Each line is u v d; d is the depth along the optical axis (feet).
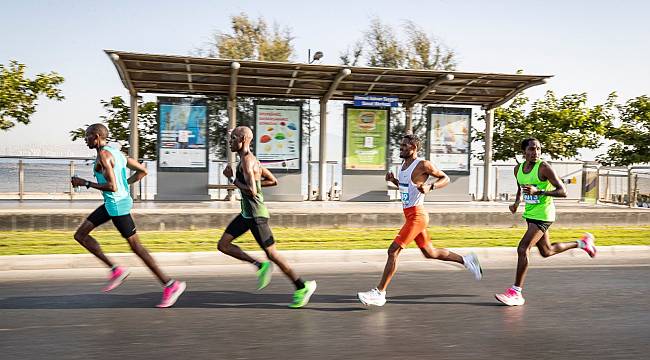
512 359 14.29
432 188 19.20
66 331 16.16
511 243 35.01
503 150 69.67
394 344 15.39
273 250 18.94
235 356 14.16
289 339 15.70
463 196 56.03
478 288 23.13
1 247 29.50
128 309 18.80
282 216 39.91
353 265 28.07
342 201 53.31
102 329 16.42
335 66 46.26
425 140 55.72
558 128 68.59
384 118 53.98
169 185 49.83
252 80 50.06
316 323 17.43
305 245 32.42
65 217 36.55
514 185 65.26
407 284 23.72
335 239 35.04
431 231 39.88
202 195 50.29
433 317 18.40
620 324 17.87
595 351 15.07
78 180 17.94
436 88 53.67
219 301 20.15
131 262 26.78
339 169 60.03
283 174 51.93
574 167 61.87
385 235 37.37
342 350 14.80
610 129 69.21
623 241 37.09
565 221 45.24
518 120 70.23
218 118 54.75
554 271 27.45
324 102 53.62
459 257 21.11
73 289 21.62
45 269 25.62
